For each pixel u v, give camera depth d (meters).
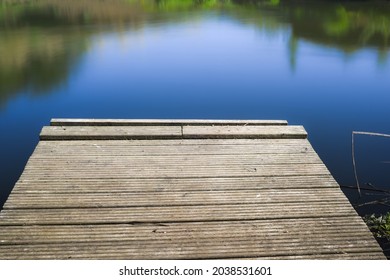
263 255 1.96
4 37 9.43
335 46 8.38
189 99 5.39
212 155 2.88
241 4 15.09
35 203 2.27
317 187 2.50
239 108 5.08
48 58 7.56
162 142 3.07
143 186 2.47
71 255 1.93
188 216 2.20
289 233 2.10
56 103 5.22
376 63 7.06
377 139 3.98
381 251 1.99
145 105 5.19
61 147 2.94
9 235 2.03
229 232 2.09
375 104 5.09
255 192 2.43
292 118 4.71
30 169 2.62
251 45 8.52
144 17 12.44
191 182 2.53
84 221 2.14
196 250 1.98
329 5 14.09
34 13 12.88
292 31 9.92
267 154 2.91
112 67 6.90
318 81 6.09
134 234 2.06
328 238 2.07
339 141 3.96
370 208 2.82
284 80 6.16
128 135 3.10
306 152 2.95
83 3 14.98
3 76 6.45
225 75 6.44
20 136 4.11
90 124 3.29
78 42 8.87
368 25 10.51
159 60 7.34
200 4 15.20
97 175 2.57
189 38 9.25
